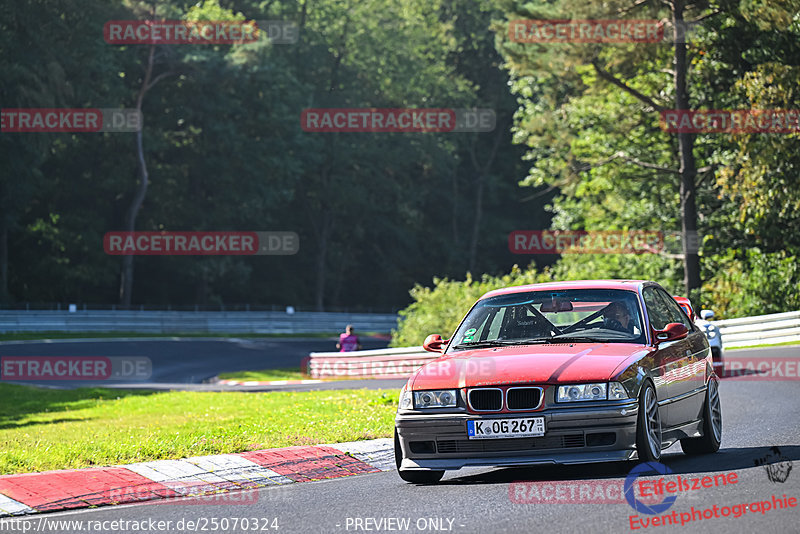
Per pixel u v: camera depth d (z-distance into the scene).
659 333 35.06
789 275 128.00
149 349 168.25
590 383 30.91
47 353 153.50
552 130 163.62
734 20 127.94
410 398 32.59
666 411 33.78
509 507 27.36
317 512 28.89
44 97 197.62
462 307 125.88
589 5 132.62
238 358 162.12
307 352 175.50
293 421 52.59
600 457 30.53
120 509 31.09
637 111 156.12
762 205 120.56
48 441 49.31
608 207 170.00
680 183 152.62
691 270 137.00
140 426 56.84
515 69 148.25
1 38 196.25
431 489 32.03
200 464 37.41
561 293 36.88
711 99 139.88
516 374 31.52
